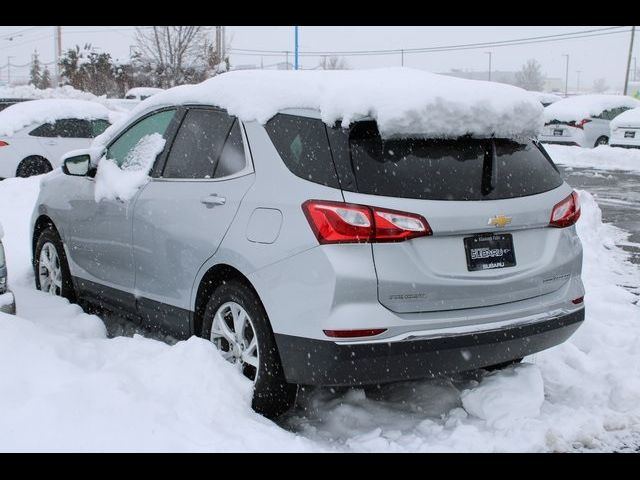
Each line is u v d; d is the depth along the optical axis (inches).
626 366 205.2
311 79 171.3
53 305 225.3
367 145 154.3
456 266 155.9
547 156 180.4
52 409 144.5
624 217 456.1
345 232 148.3
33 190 449.7
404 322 150.2
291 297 153.6
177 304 189.6
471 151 162.4
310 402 179.9
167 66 1427.2
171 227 187.8
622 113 856.9
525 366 181.3
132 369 166.4
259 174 167.6
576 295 177.0
